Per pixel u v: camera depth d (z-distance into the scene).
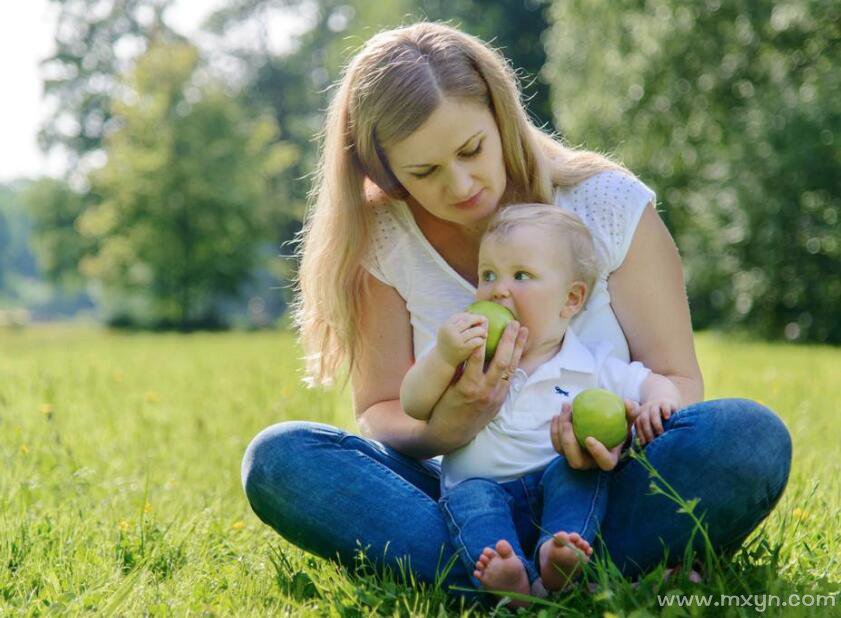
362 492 2.75
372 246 3.22
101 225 37.22
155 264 37.28
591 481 2.64
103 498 4.04
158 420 6.16
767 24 17.91
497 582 2.46
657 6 18.83
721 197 18.94
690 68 18.91
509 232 2.92
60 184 43.28
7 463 4.64
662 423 2.67
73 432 5.69
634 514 2.63
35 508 3.83
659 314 3.08
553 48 21.78
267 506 2.82
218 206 37.09
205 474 4.56
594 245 3.04
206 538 3.28
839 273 18.66
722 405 2.58
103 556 3.07
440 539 2.70
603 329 3.06
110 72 43.41
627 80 19.44
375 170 3.05
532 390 2.86
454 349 2.69
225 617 2.45
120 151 36.91
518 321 2.90
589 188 3.15
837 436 5.14
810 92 17.77
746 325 19.91
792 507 3.31
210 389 8.17
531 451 2.81
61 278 44.16
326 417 5.89
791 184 18.11
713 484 2.56
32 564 2.94
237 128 38.09
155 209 36.72
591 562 2.51
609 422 2.55
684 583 2.46
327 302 3.23
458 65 2.84
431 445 2.89
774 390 7.24
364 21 32.84
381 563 2.74
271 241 39.50
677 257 3.15
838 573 2.71
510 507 2.74
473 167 2.87
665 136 19.69
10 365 11.91
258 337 23.22
